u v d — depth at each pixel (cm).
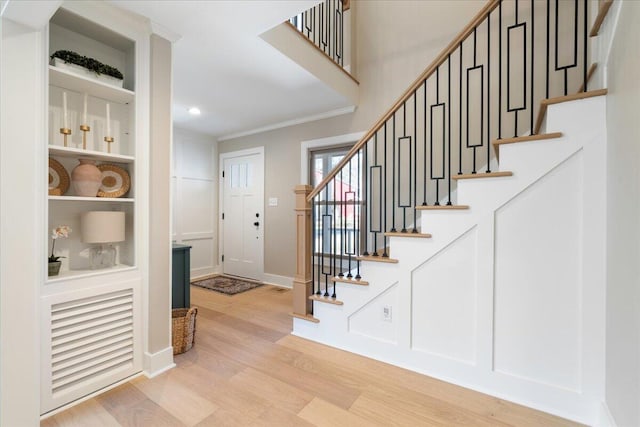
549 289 165
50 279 160
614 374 135
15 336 144
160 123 202
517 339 174
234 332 266
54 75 168
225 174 495
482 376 183
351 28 364
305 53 269
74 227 192
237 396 176
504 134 281
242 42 225
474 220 184
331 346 241
